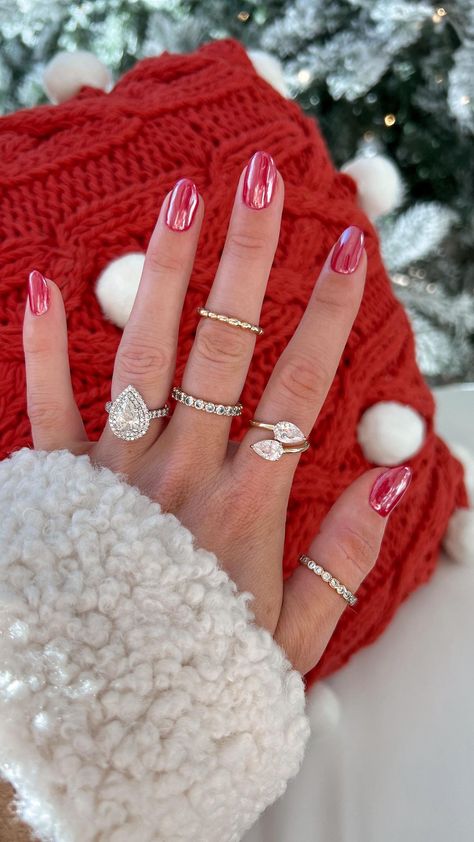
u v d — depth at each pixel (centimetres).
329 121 59
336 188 29
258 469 20
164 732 16
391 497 20
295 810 22
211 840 17
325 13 50
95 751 16
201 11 53
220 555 19
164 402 21
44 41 53
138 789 16
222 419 20
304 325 20
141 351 20
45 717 16
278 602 20
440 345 61
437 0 48
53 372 21
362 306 26
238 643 17
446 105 54
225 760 17
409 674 25
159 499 20
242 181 18
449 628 26
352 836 21
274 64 33
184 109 26
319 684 24
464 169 59
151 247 20
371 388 26
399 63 54
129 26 53
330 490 25
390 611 26
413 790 22
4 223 24
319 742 23
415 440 26
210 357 20
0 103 57
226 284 19
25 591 17
